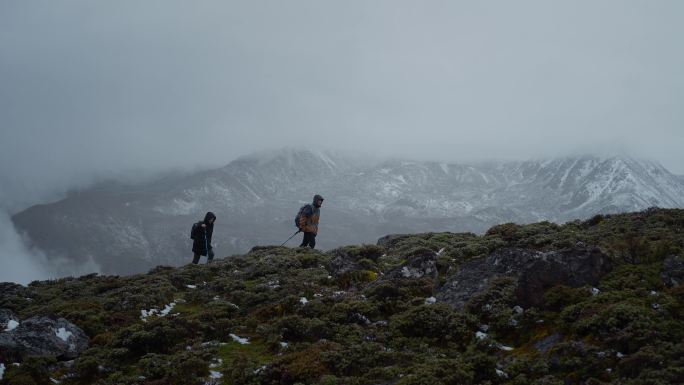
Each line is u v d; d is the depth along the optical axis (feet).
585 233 48.21
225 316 45.11
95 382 35.04
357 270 51.34
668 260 38.81
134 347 39.52
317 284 50.08
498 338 35.83
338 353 34.60
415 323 37.96
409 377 30.42
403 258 53.98
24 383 33.94
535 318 35.78
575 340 32.63
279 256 61.82
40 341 39.04
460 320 37.06
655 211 52.34
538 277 38.06
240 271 59.26
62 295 56.80
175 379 34.19
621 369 29.25
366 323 40.42
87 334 43.04
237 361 35.81
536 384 29.45
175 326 40.83
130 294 50.98
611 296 35.14
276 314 43.88
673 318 32.89
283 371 33.63
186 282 58.29
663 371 27.40
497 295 38.58
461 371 30.68
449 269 45.44
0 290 61.21
